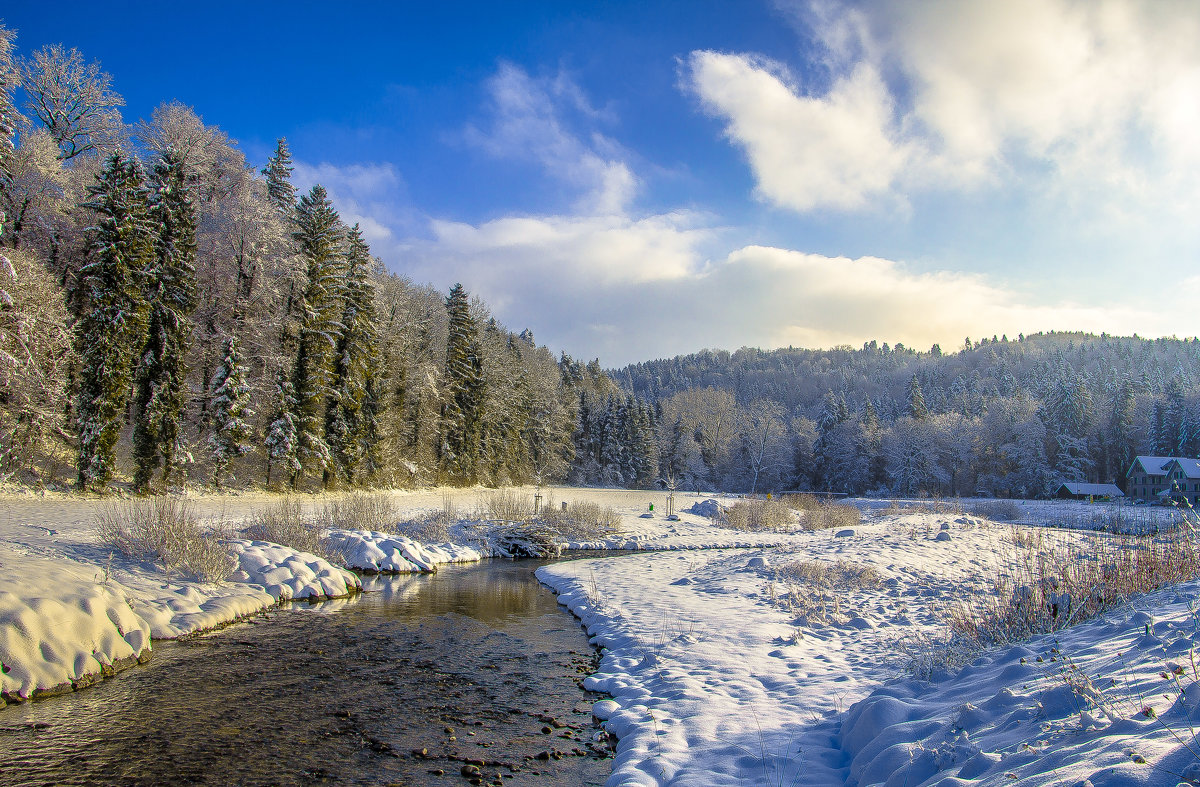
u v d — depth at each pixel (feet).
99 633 29.84
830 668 27.02
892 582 46.57
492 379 200.75
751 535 105.19
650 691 26.14
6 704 24.61
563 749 22.20
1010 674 17.90
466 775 20.17
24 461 74.95
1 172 82.28
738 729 20.33
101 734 22.77
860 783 14.24
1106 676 14.96
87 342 77.92
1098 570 29.81
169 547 43.68
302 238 116.26
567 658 33.96
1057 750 10.64
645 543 93.61
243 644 34.86
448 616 43.80
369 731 23.73
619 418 295.48
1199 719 9.91
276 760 21.15
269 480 110.52
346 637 37.22
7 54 79.77
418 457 160.97
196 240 97.14
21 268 70.49
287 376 108.58
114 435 78.79
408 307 170.50
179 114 104.63
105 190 79.36
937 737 14.20
